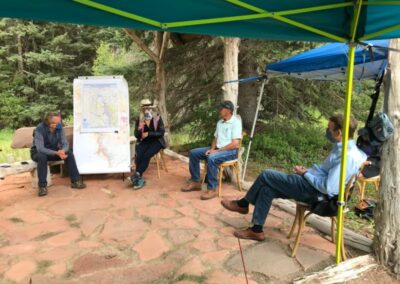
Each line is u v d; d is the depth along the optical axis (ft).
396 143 8.96
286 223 12.29
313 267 9.41
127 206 13.98
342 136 8.75
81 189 16.20
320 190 9.47
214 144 15.85
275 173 10.39
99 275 9.10
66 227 12.03
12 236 11.34
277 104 26.61
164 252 10.28
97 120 17.49
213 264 9.58
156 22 6.18
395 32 7.80
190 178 17.34
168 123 27.27
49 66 46.32
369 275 9.02
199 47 26.27
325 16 7.00
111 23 5.94
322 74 16.14
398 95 8.93
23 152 26.53
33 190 16.07
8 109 44.14
